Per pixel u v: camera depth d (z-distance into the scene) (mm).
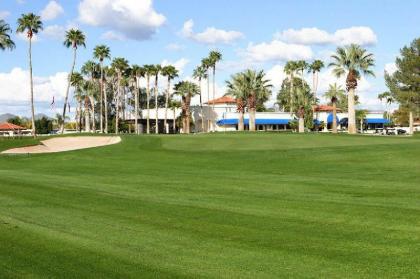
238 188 18297
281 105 138500
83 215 13422
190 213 13367
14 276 8336
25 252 9773
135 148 42656
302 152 32219
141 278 8117
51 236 11000
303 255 9219
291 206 14078
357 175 22156
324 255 9188
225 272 8336
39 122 129625
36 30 81875
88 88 127750
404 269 8258
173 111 118125
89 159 36750
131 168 28672
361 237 10391
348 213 12820
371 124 128500
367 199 15039
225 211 13531
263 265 8680
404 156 27938
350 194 16188
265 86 84250
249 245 10023
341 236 10531
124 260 9133
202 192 17359
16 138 64812
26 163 36406
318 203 14438
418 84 83062
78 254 9578
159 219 12688
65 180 21984
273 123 110312
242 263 8828
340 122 119500
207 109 112625
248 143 42969
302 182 19781
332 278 7906
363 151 30656
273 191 17312
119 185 19797
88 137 57094
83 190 18281
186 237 10773
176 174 24250
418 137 49688
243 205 14445
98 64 126938
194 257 9250
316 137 48750
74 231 11492
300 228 11359
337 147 34000
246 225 11789
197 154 35281
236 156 32719
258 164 28594
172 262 8961
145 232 11305
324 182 19609
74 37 89938
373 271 8203
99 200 15859
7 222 12562
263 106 135250
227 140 46281
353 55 72062
